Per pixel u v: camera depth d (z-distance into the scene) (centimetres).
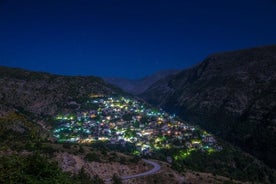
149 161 15138
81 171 10731
